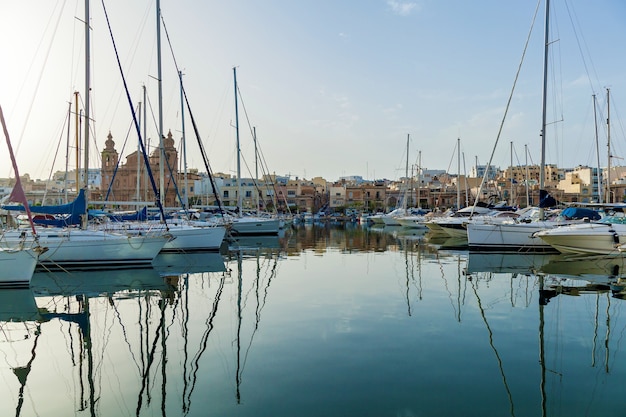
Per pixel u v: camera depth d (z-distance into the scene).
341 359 9.38
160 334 11.30
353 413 7.10
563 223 27.80
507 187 111.94
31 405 7.62
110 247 21.83
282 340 10.66
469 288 16.73
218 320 12.50
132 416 7.16
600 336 10.85
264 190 109.25
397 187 135.50
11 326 12.15
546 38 26.59
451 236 44.25
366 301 14.68
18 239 20.17
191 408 7.34
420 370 8.77
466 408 7.26
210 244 29.03
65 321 12.62
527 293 15.73
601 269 21.19
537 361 9.24
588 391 7.86
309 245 36.44
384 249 32.62
